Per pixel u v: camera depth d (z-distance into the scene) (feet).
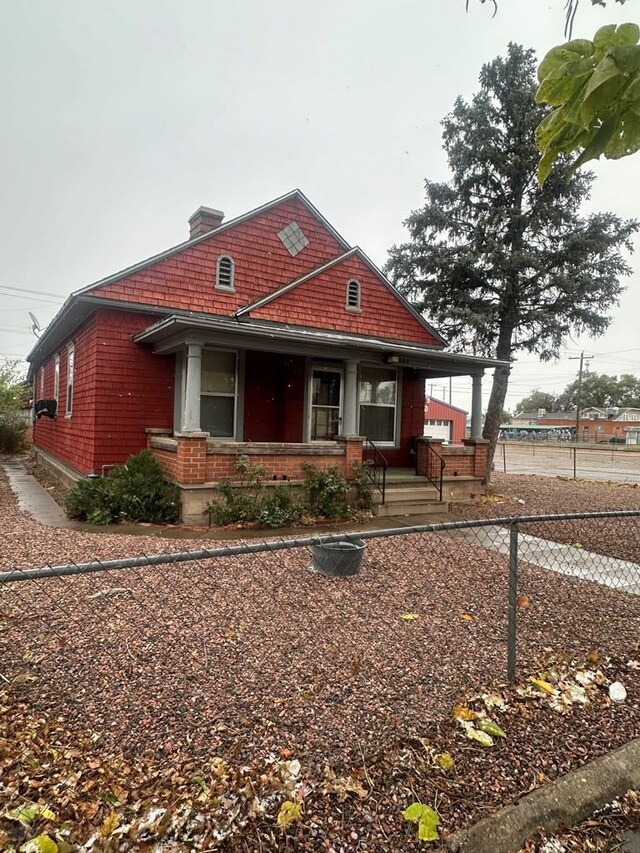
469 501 34.12
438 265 41.60
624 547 22.22
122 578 14.26
